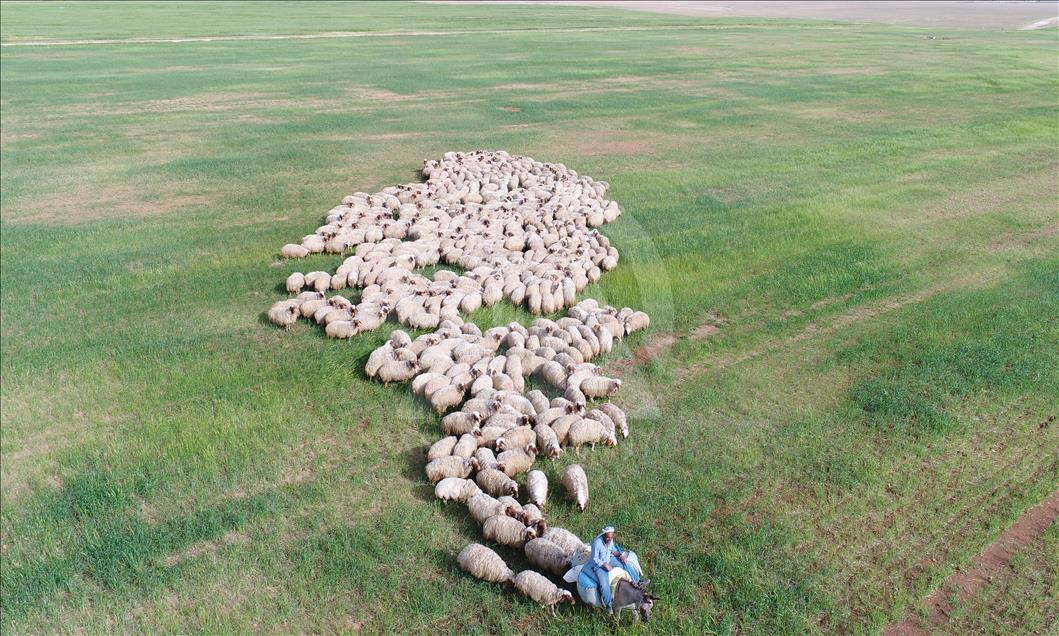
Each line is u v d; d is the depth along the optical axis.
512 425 12.22
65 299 18.69
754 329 16.27
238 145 34.84
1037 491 10.89
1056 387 13.57
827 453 11.84
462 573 9.62
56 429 13.31
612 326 15.27
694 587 9.26
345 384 14.37
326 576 9.65
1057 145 32.91
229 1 147.38
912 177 28.05
